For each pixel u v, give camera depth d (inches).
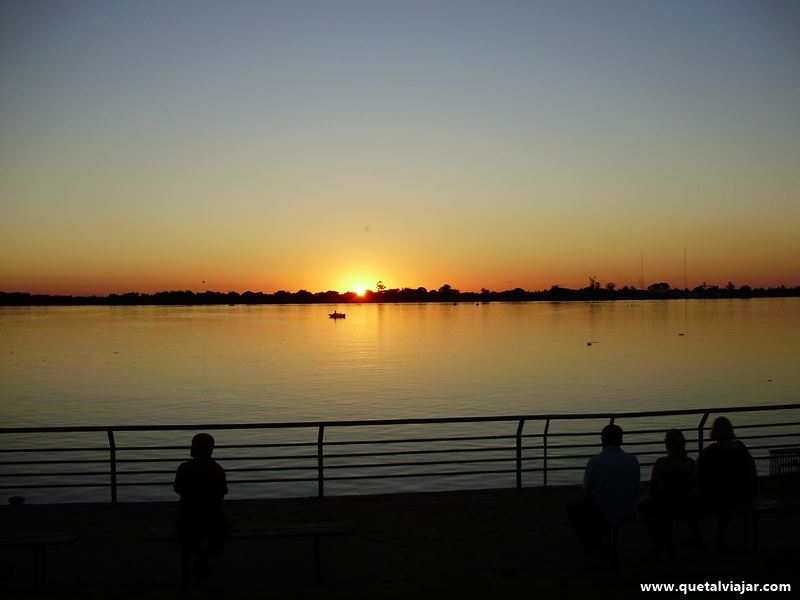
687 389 2404.0
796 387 2431.1
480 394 2345.0
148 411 2058.3
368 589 288.4
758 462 1051.9
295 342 5290.4
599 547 329.1
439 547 341.1
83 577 307.4
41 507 406.6
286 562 323.9
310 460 1269.7
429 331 6653.5
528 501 417.1
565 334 5757.9
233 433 1644.9
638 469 319.0
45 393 2488.9
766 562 312.2
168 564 323.0
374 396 2333.9
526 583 292.5
